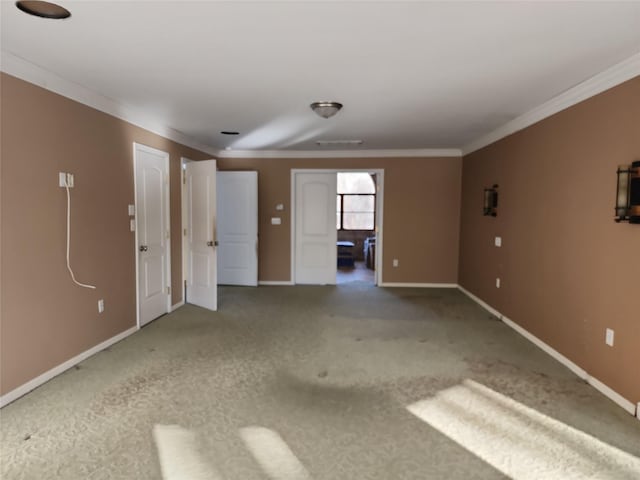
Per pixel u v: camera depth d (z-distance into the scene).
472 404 2.79
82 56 2.74
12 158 2.74
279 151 6.88
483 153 5.62
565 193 3.51
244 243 6.87
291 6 2.07
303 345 3.96
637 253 2.64
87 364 3.42
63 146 3.21
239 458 2.20
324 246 7.08
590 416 2.64
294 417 2.61
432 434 2.43
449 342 4.07
